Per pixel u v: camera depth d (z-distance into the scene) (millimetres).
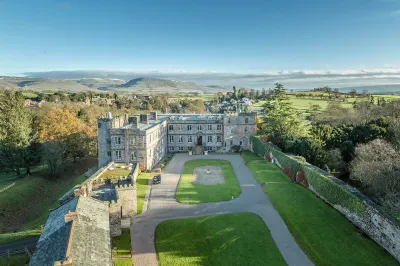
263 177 72250
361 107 115688
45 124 104500
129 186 51969
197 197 61281
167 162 92875
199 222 49344
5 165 88625
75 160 105062
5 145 90750
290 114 99688
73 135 101562
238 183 70000
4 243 44562
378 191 50156
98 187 53906
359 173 54938
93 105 160375
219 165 88000
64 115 105625
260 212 53562
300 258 39656
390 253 38562
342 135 75938
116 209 44688
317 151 72000
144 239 44938
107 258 29922
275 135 97625
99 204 41625
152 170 82188
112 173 66750
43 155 89125
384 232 39625
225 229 46656
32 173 94500
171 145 108188
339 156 70000
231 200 59375
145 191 65688
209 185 68938
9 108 96688
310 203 54250
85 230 32688
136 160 83062
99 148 86250
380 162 53000
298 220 48500
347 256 38781
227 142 106625
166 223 49531
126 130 82250
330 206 53031
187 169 84062
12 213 67750
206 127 107312
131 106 191500
